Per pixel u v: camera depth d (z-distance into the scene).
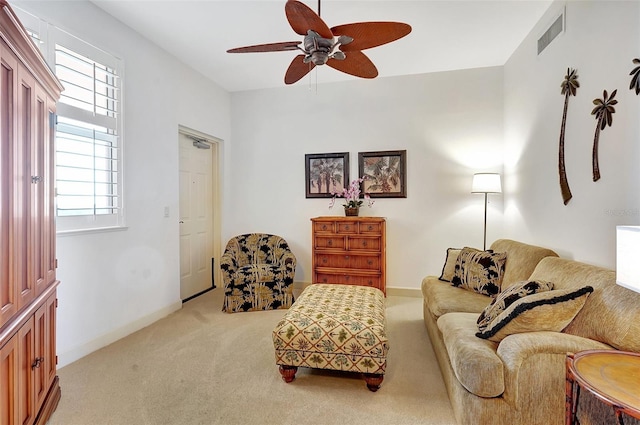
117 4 2.48
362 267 3.74
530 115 2.92
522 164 3.11
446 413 1.75
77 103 2.35
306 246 4.30
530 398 1.42
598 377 1.10
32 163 1.45
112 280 2.66
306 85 4.24
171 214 3.39
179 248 3.62
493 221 3.72
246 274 3.45
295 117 4.29
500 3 2.50
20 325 1.34
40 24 2.10
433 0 2.45
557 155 2.44
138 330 2.90
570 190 2.25
